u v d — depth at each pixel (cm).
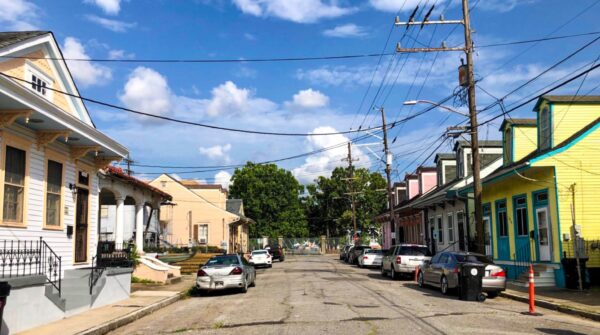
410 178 4638
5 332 1032
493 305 1492
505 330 1055
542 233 2028
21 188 1341
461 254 1758
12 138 1285
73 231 1623
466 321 1172
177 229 5203
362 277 2662
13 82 1095
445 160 3678
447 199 2869
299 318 1247
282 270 3447
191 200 5256
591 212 1883
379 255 3519
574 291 1716
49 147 1479
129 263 1822
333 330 1073
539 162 1902
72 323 1198
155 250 2977
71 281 1481
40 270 1366
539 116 2197
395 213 4350
